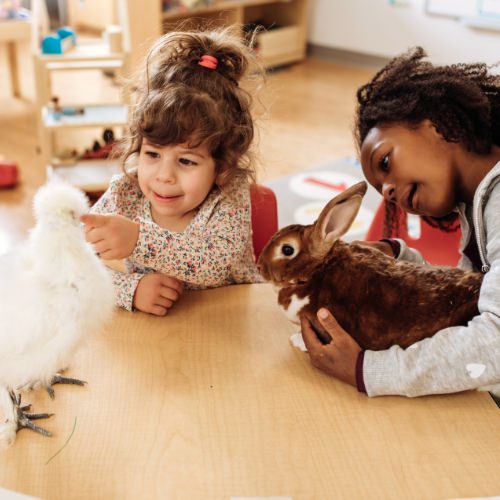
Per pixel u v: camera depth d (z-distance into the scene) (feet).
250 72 3.81
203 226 3.58
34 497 2.04
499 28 13.15
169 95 3.30
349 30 15.62
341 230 2.69
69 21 15.83
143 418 2.54
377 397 2.67
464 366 2.50
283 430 2.50
